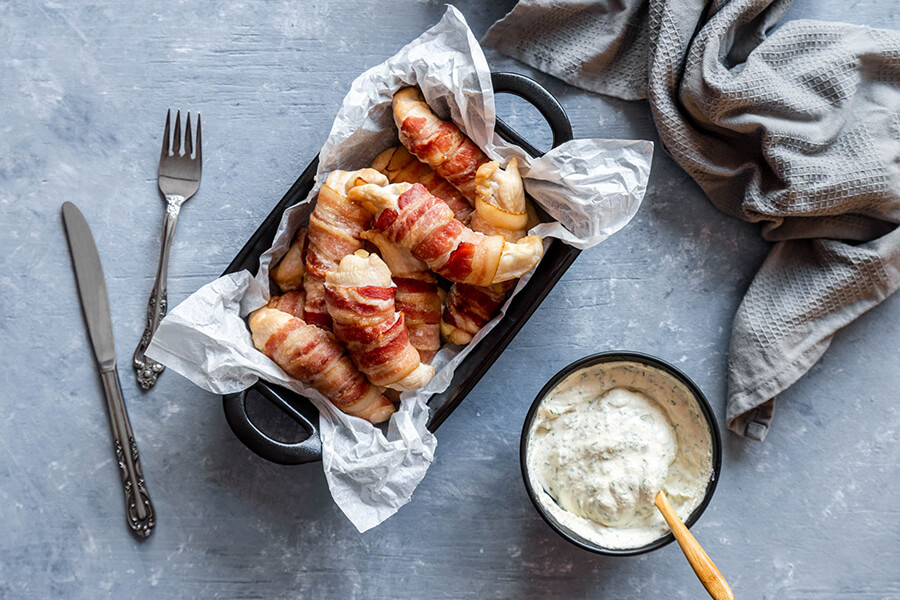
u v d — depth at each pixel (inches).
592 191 27.6
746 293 30.2
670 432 29.0
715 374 30.7
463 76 27.5
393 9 31.2
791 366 29.6
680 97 29.9
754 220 30.1
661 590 30.4
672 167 31.0
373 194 27.1
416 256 27.4
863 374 30.7
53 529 30.3
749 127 29.6
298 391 28.2
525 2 30.1
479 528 30.5
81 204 30.9
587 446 28.5
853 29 29.6
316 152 31.0
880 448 30.6
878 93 29.6
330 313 27.2
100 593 30.2
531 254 27.1
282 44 31.1
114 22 31.2
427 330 28.4
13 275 30.8
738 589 30.4
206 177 30.9
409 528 30.5
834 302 29.6
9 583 30.2
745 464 30.6
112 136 31.0
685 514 28.5
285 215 28.0
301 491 30.5
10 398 30.5
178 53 31.1
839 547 30.4
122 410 30.1
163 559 30.3
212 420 30.5
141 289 30.7
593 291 30.9
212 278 30.7
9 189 30.9
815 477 30.6
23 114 31.1
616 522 28.6
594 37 30.5
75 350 30.7
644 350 30.8
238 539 30.4
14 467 30.4
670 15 29.5
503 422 30.6
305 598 30.3
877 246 29.3
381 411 28.2
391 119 28.7
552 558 30.4
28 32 31.2
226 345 27.5
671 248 30.9
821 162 29.3
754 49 30.0
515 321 28.2
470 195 28.3
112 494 30.4
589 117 31.1
